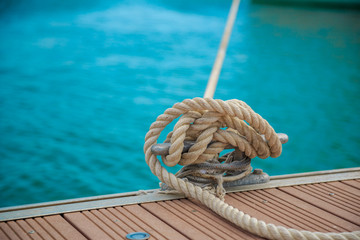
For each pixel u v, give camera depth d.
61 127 7.09
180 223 2.05
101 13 18.84
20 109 7.91
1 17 17.12
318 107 8.56
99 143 6.46
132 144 6.46
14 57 11.78
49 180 5.21
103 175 5.41
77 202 2.23
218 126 2.45
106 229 1.95
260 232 1.92
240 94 9.24
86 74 10.42
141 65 11.31
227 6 22.73
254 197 2.39
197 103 2.37
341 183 2.63
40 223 1.99
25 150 6.11
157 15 19.12
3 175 5.29
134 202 2.26
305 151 6.35
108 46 13.34
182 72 10.73
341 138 6.92
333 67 11.88
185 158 2.41
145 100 8.62
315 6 24.73
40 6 19.36
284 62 12.21
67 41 13.79
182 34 15.38
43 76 10.16
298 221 2.11
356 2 24.45
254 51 13.30
